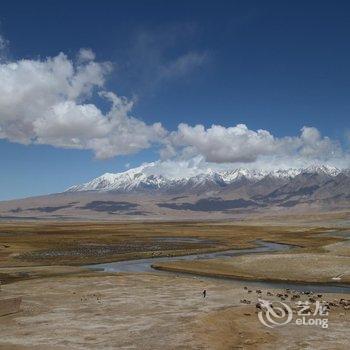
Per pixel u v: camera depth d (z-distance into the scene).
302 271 71.12
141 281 62.31
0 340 34.56
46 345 33.09
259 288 59.59
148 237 153.12
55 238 143.00
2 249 108.38
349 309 45.28
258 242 136.12
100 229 199.62
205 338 34.34
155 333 35.84
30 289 56.91
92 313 43.66
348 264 75.12
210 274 72.75
